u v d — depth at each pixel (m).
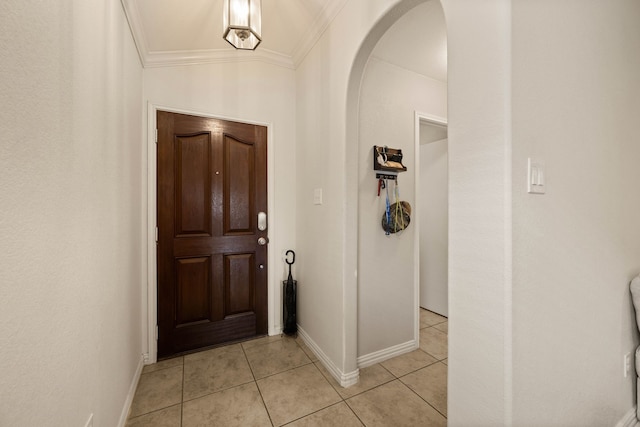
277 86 2.35
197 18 1.72
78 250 0.87
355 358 1.69
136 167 1.70
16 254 0.59
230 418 1.39
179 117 2.00
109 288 1.16
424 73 2.13
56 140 0.75
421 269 3.07
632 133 1.28
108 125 1.16
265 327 2.33
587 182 1.06
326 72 1.85
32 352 0.64
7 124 0.57
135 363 1.65
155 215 1.91
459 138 0.93
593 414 1.10
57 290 0.75
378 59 1.93
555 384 0.95
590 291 1.08
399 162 1.98
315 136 2.02
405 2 1.21
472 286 0.89
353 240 1.69
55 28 0.75
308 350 2.07
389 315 2.01
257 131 2.28
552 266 0.93
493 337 0.83
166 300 1.97
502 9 0.80
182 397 1.55
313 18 1.83
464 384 0.93
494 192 0.82
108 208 1.16
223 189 2.15
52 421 0.72
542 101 0.88
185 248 2.03
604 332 1.15
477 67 0.87
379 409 1.46
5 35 0.56
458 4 0.94
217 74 2.12
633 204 1.29
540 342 0.89
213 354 2.01
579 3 1.02
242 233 2.23
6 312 0.56
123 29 1.40
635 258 1.31
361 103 1.87
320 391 1.60
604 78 1.13
